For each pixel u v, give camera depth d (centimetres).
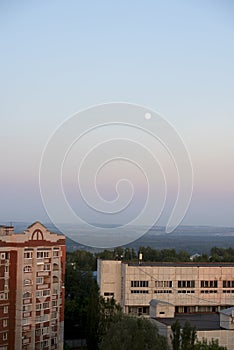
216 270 8675
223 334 5881
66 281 9938
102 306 6712
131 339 5122
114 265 8619
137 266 8481
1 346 6244
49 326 6719
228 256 13725
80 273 11125
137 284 8444
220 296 8656
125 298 8394
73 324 8819
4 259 6306
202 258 13338
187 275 8581
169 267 8544
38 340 6562
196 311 8569
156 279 8494
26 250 6462
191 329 4919
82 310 8712
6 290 6319
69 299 9488
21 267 6397
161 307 6769
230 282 8712
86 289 9981
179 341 4931
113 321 5959
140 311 8475
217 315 7156
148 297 8450
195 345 4938
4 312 6297
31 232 6538
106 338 5331
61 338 6938
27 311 6444
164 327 6078
